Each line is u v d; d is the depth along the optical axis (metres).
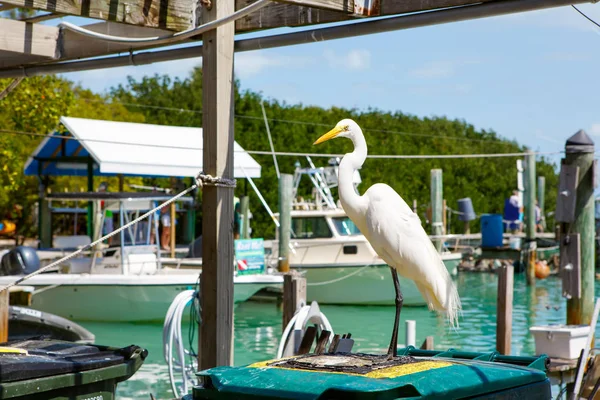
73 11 5.78
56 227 28.72
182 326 16.33
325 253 20.30
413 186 37.25
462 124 47.22
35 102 21.05
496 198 40.91
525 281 25.50
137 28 6.88
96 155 18.28
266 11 6.57
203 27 5.93
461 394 4.24
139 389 10.42
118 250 17.00
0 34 6.64
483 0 5.65
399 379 4.15
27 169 23.14
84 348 5.75
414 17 5.87
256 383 4.27
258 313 18.97
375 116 43.59
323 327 7.74
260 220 33.22
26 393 4.86
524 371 4.73
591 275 12.27
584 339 10.46
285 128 36.31
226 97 6.23
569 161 12.37
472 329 16.20
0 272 16.95
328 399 4.02
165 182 30.75
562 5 5.32
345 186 5.24
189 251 20.20
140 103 42.69
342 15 6.20
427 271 5.19
